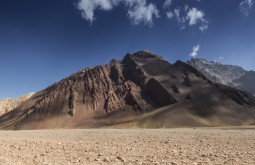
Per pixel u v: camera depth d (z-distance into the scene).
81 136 26.86
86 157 14.03
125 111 179.12
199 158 13.66
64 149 16.69
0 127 199.38
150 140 21.86
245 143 19.70
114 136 26.30
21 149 16.50
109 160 13.06
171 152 15.59
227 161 12.76
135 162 12.58
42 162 12.53
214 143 19.83
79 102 193.62
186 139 22.55
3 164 11.75
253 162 12.54
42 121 184.12
